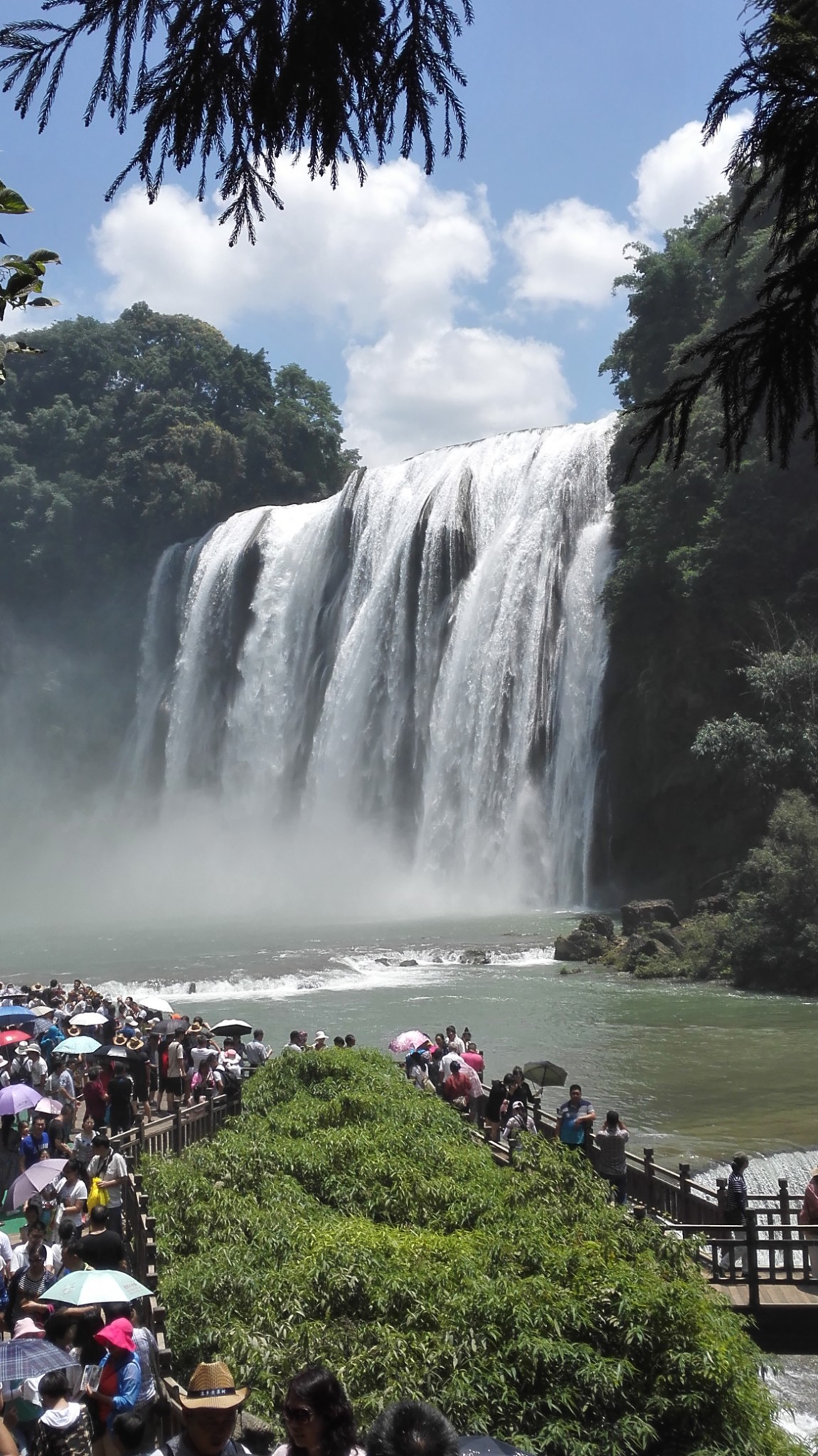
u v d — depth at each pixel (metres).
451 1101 19.70
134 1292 10.40
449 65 5.25
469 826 65.56
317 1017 35.38
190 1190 13.62
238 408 118.81
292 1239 11.62
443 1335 9.22
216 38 5.30
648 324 68.06
